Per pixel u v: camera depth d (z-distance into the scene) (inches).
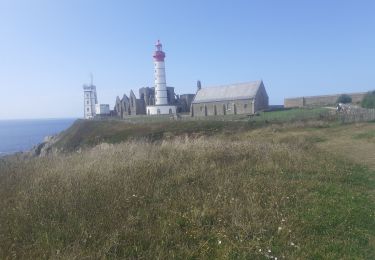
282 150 581.9
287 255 213.6
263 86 3058.6
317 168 478.9
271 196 323.0
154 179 352.5
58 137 3157.0
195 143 579.5
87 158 446.9
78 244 206.2
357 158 624.1
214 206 282.4
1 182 338.0
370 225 270.2
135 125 2516.0
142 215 261.4
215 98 3240.7
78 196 282.0
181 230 243.1
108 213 254.7
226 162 469.7
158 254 207.6
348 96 2970.0
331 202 320.5
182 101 4089.6
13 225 235.3
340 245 232.5
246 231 239.6
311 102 3179.1
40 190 299.0
